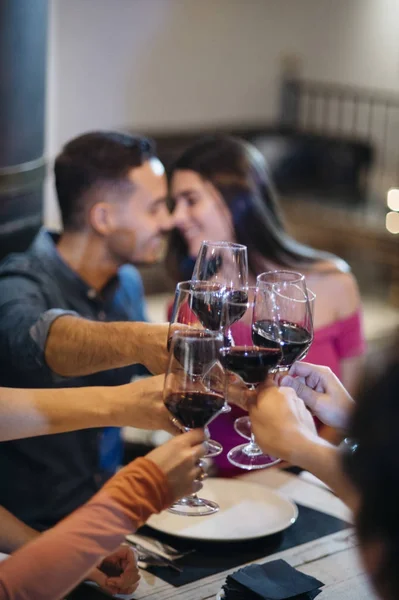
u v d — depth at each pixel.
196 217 2.49
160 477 1.13
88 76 6.73
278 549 1.61
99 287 2.26
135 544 1.60
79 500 2.10
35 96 3.43
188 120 7.62
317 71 8.50
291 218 7.07
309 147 7.67
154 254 2.26
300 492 1.85
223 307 1.50
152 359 1.64
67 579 1.08
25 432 1.49
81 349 1.72
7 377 1.95
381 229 6.42
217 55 7.70
